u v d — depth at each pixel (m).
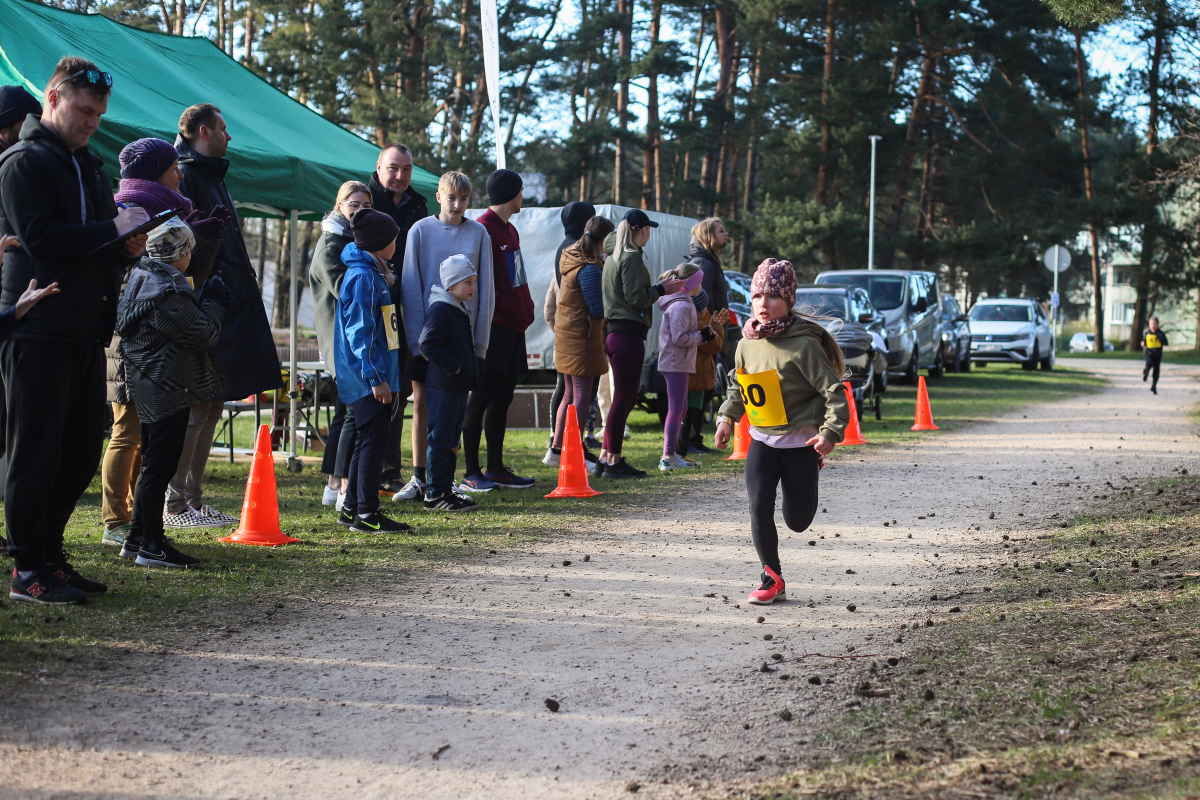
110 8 34.41
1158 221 48.06
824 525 7.26
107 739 3.47
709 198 43.91
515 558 6.21
